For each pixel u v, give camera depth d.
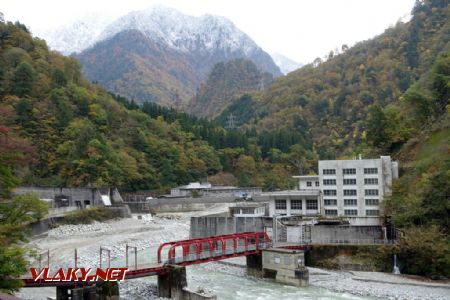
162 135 182.75
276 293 59.88
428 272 65.94
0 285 32.53
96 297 51.19
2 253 32.66
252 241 83.06
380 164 94.94
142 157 160.62
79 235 98.19
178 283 55.75
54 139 137.00
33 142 131.38
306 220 84.75
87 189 123.88
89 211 113.50
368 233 75.38
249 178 184.62
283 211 99.12
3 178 50.19
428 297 56.12
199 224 92.12
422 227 69.81
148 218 132.00
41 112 141.25
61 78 162.38
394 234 75.50
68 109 148.62
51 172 130.75
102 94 188.38
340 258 72.94
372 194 95.00
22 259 33.69
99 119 158.12
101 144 137.88
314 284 64.31
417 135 110.00
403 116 123.06
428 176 76.19
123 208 125.69
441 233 66.75
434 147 98.50
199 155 185.50
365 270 71.00
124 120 175.12
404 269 68.75
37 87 149.62
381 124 114.94
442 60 119.69
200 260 64.19
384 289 60.06
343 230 76.50
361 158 111.88
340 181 97.50
